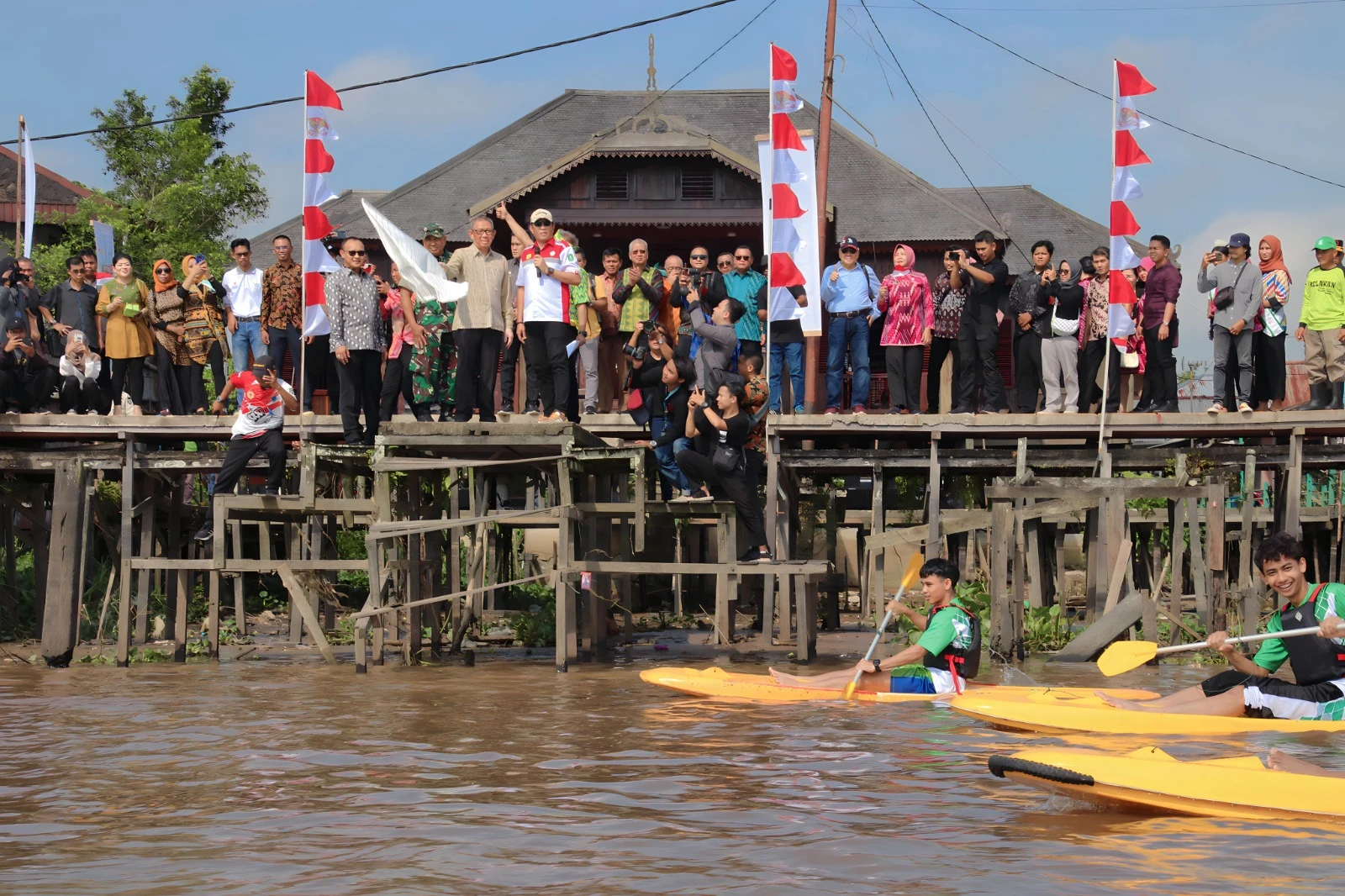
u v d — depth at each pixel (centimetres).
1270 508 2448
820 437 2041
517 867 675
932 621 1358
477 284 1727
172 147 4325
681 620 2333
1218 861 689
